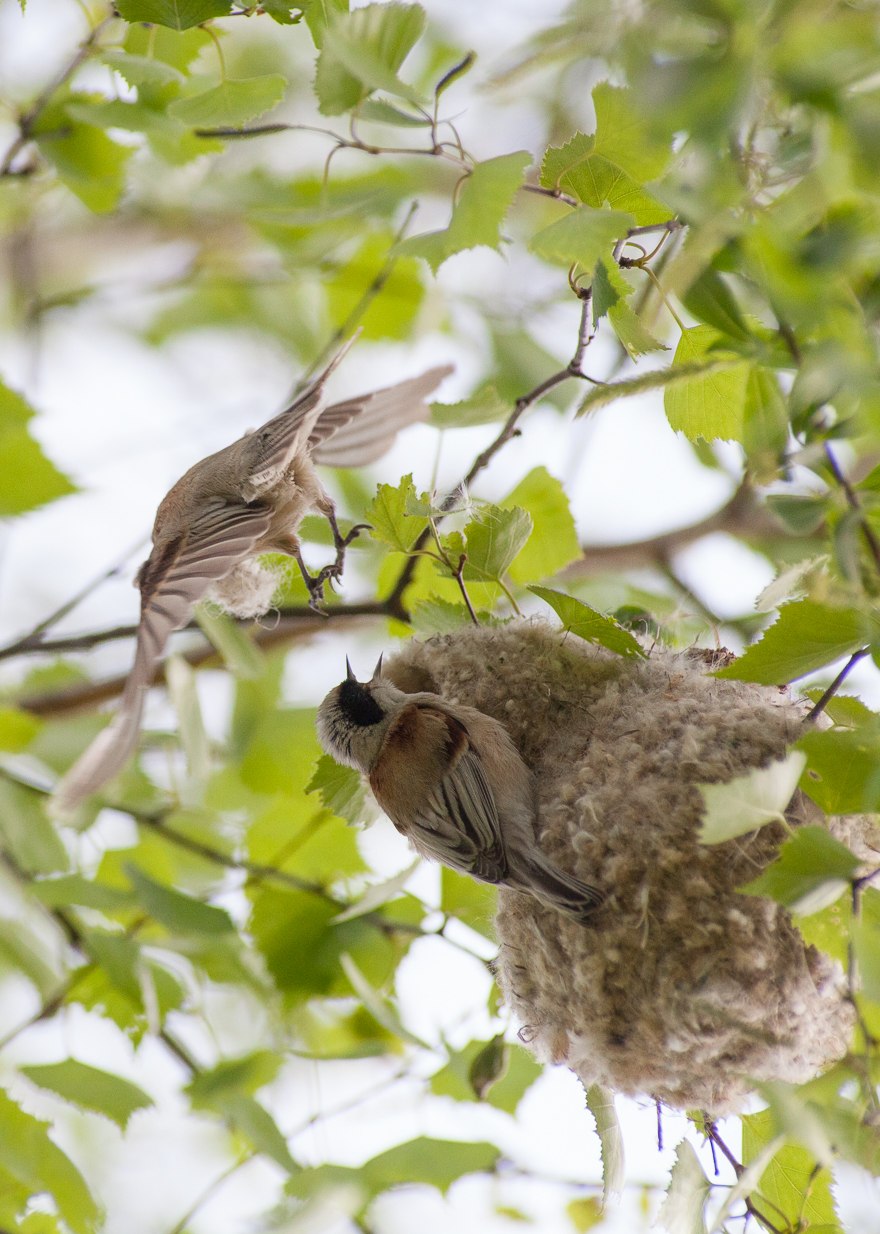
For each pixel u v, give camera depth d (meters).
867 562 6.41
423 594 10.59
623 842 7.65
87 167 10.81
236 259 15.99
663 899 7.49
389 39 7.59
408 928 10.80
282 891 11.12
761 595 7.49
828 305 5.68
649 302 8.13
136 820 11.54
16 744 11.61
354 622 13.01
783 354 6.38
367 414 11.15
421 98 7.41
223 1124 11.27
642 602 13.63
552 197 7.55
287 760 12.27
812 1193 7.91
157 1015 10.20
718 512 14.01
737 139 6.10
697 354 7.71
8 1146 9.55
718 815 6.49
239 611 10.01
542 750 8.78
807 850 6.39
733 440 7.77
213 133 8.36
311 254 14.13
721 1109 7.52
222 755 12.52
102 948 10.04
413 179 14.39
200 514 9.55
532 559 10.75
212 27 8.91
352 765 9.19
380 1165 9.54
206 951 10.38
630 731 8.23
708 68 5.18
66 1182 9.65
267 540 10.16
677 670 8.59
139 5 7.91
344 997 10.74
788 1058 7.40
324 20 7.62
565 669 8.93
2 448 10.47
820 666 7.12
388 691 9.37
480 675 9.06
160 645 8.33
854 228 5.58
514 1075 10.37
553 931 7.94
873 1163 6.38
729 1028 7.33
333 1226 9.14
